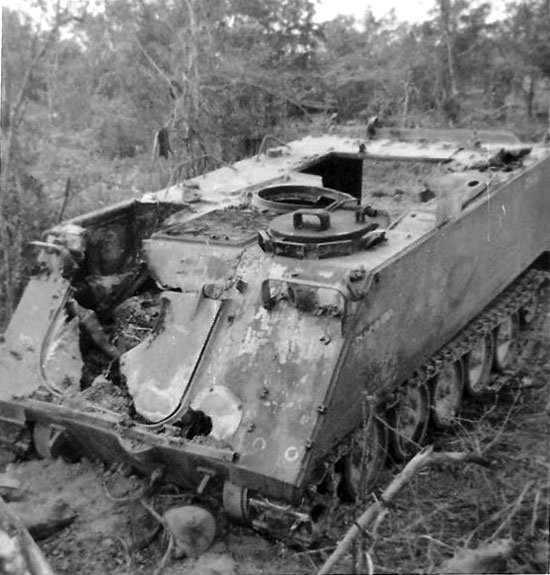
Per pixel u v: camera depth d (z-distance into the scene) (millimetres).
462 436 6930
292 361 5355
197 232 6539
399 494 5930
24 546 4887
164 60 13914
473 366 7887
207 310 5871
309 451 5031
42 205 10562
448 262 6566
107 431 5574
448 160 8258
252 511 5309
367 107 16906
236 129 13227
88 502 5852
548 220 8758
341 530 5371
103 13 14055
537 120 16391
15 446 6250
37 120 14375
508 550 4953
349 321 5328
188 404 5555
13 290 9484
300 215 6031
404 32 18062
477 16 17484
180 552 5359
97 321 6523
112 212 7082
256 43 14703
